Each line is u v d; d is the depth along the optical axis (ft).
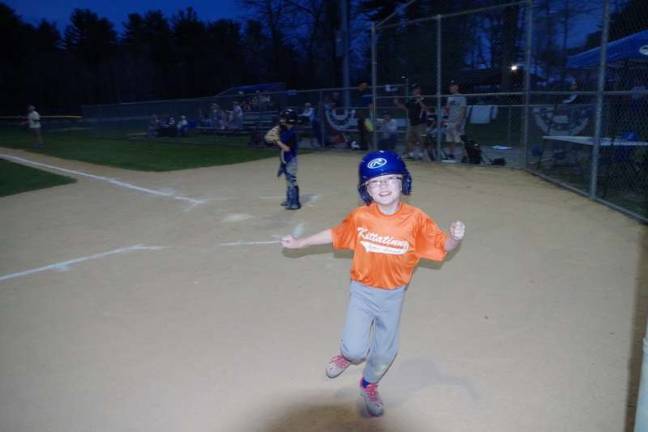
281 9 152.25
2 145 80.23
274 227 25.14
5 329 15.43
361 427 10.67
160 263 20.62
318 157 51.49
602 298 15.89
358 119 53.11
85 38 198.59
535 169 37.09
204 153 60.39
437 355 13.16
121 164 51.98
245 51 178.81
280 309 16.01
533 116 37.81
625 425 10.36
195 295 17.31
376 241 10.14
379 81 97.35
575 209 25.86
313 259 20.21
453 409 11.10
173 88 188.14
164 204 31.50
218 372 12.73
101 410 11.45
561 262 18.94
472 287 17.13
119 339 14.53
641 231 21.93
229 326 15.05
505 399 11.34
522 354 13.03
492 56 76.54
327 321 15.11
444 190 31.86
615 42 34.47
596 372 12.14
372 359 10.72
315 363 13.01
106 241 23.98
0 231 26.81
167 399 11.75
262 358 13.29
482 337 13.93
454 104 41.60
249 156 55.67
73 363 13.38
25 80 166.81
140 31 211.41
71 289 18.34
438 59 40.96
